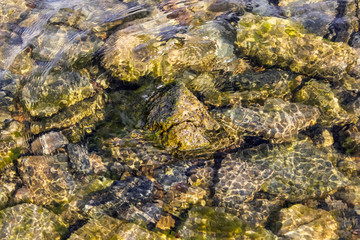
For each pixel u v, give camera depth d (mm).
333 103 1535
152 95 1510
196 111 1448
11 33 1659
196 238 1287
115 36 1637
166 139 1432
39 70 1562
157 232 1295
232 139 1460
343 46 1637
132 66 1554
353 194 1374
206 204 1351
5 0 1770
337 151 1463
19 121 1485
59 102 1512
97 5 1764
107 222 1312
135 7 1756
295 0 1788
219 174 1400
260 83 1560
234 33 1651
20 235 1290
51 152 1435
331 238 1297
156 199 1354
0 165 1404
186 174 1397
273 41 1630
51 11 1735
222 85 1554
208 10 1738
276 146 1461
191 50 1590
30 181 1381
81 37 1638
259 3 1777
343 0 1783
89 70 1562
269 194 1374
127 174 1398
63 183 1379
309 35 1661
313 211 1347
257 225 1316
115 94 1531
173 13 1726
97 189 1370
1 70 1565
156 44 1603
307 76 1588
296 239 1291
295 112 1513
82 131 1476
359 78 1593
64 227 1305
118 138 1454
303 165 1424
